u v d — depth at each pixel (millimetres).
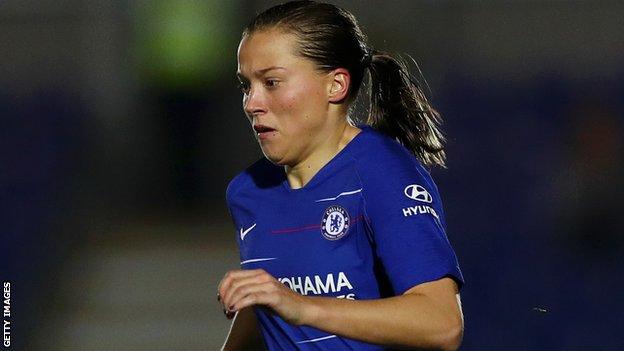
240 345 10391
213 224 44875
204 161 51094
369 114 9609
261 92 8594
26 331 29734
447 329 7797
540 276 34531
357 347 8773
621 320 30109
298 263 8773
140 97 52781
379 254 8406
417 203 8430
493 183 43250
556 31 49344
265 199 9102
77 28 54062
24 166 50188
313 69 8555
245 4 52281
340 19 8758
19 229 43344
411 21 49375
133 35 53406
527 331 29438
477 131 46219
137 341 28172
